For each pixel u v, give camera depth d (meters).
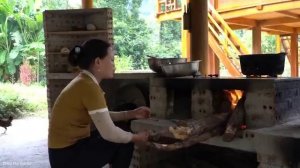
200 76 3.63
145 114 3.17
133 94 4.45
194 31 4.88
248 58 3.12
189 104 3.51
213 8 7.99
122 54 15.51
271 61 3.02
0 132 6.82
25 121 8.24
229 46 7.70
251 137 2.58
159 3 9.49
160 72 3.69
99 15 5.77
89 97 2.46
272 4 7.11
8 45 13.14
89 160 2.59
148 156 3.43
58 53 5.85
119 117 3.11
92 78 2.54
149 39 16.27
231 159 3.53
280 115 2.78
